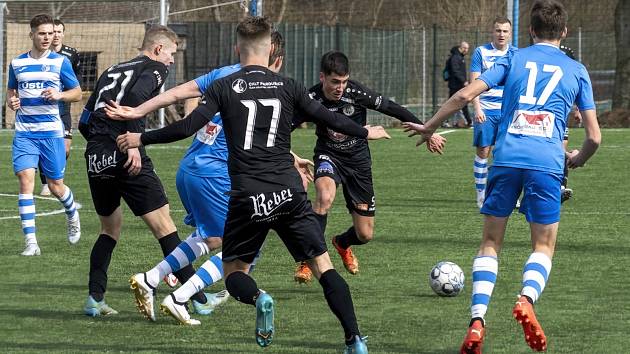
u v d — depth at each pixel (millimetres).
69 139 27031
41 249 19438
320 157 16531
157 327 12969
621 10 56188
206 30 55875
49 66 19234
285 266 17641
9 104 19188
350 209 16594
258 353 11547
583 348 11742
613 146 42000
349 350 10805
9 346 11875
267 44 11297
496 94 24906
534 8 12125
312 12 83188
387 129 53031
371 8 85250
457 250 19000
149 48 13984
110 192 13844
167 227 13898
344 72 15641
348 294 10883
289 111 11070
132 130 13594
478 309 11125
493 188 11758
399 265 17516
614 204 25438
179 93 11938
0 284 15930
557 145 11625
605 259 17859
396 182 30875
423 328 12836
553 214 11625
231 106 10906
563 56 11906
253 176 10805
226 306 14438
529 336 10844
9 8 65125
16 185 30656
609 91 63844
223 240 11109
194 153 13453
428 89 61125
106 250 13852
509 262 17578
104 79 13883
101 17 60156
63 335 12484
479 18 79250
